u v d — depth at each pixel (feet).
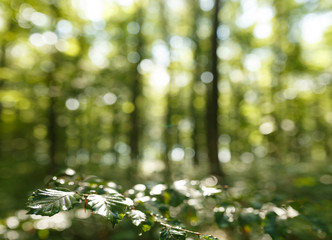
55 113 29.14
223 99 53.11
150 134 59.72
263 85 43.60
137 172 24.76
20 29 18.21
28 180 25.93
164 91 56.08
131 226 12.67
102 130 47.88
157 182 6.17
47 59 24.57
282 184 18.58
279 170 22.30
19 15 16.53
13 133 39.45
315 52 40.01
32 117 35.32
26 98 22.74
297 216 6.14
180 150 54.80
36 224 9.43
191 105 51.49
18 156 37.81
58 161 31.22
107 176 21.39
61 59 24.88
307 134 52.65
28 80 21.25
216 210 5.71
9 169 30.09
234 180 21.66
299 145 39.81
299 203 5.76
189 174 22.40
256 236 9.12
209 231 10.39
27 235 10.34
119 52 45.03
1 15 17.46
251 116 37.45
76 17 24.57
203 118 51.19
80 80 26.40
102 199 3.67
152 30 48.11
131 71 44.80
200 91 49.80
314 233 6.96
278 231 5.23
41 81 21.76
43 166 30.73
